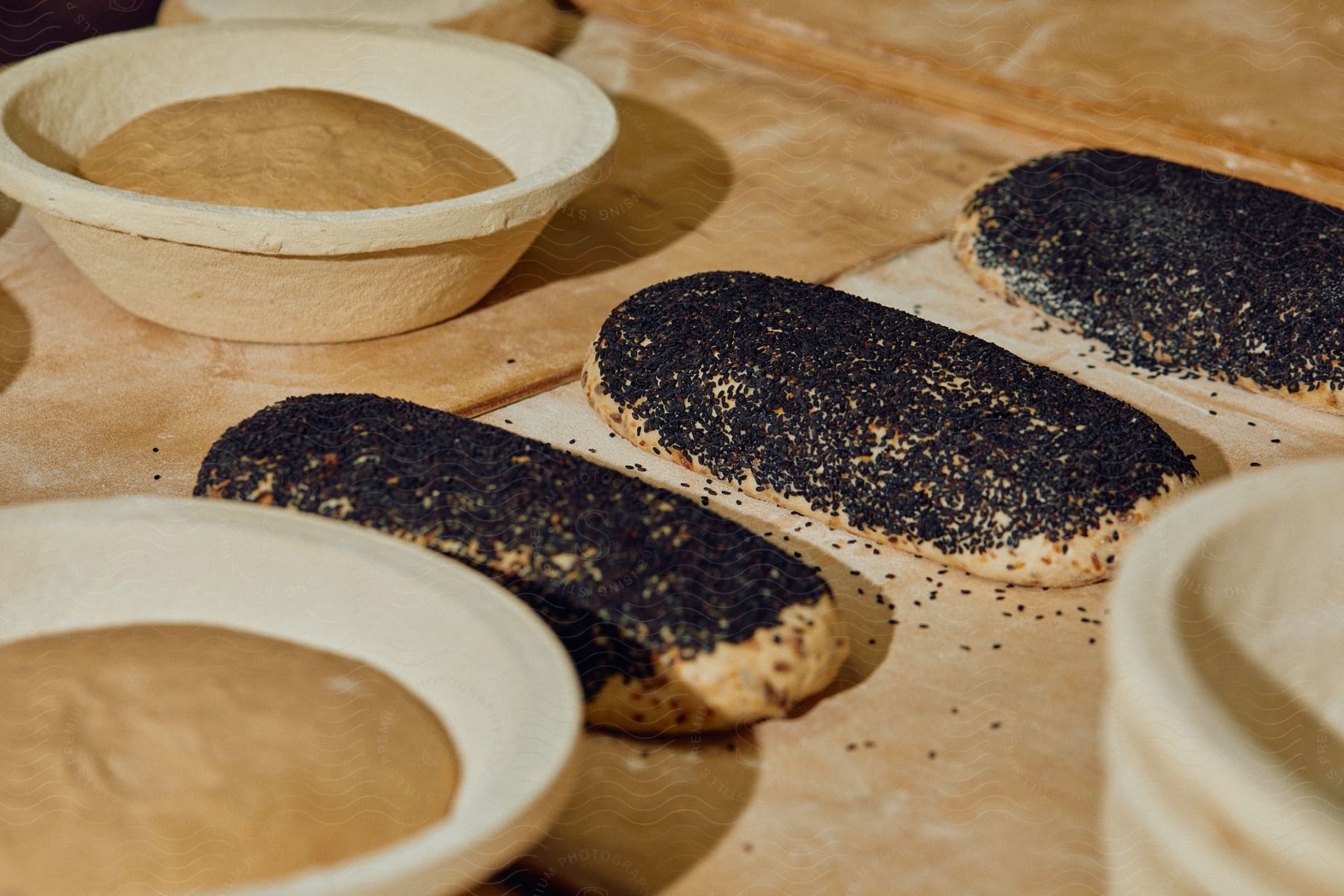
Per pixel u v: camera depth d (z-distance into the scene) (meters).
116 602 0.82
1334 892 0.69
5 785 0.77
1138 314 1.02
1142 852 0.78
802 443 0.92
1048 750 0.84
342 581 0.81
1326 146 1.17
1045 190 1.08
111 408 0.97
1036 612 0.89
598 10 1.36
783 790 0.83
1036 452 0.90
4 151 0.97
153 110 1.07
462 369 1.00
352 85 1.10
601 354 0.97
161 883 0.75
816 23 1.31
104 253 0.98
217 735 0.79
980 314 1.05
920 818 0.83
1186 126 1.19
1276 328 0.99
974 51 1.27
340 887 0.65
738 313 0.96
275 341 1.01
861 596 0.90
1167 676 0.77
